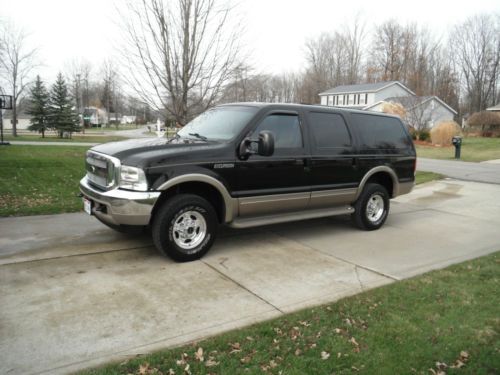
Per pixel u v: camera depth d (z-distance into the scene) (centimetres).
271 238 631
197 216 510
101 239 582
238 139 524
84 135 4469
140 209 462
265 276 472
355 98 5759
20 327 341
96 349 314
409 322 366
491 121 4300
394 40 6838
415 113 3591
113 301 394
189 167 486
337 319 367
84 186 529
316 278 471
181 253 499
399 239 647
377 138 689
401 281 463
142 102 993
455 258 558
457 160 2100
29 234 596
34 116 3794
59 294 405
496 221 781
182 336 336
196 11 919
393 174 707
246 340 328
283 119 570
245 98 1163
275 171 554
